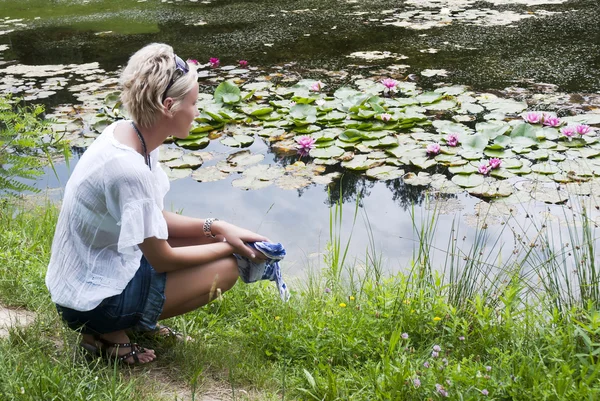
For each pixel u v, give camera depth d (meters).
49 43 8.16
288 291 2.78
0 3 10.92
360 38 7.77
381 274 3.38
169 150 5.04
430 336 2.49
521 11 8.72
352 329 2.45
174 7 10.02
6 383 1.93
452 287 2.78
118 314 2.16
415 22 8.38
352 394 2.12
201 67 6.91
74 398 1.91
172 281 2.26
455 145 4.84
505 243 3.67
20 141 3.84
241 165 4.77
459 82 6.14
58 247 2.17
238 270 2.43
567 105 5.48
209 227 2.45
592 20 8.08
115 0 10.76
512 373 2.15
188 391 2.16
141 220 2.04
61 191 4.57
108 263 2.14
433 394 2.03
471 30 7.88
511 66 6.53
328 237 3.87
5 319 2.46
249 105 5.81
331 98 5.83
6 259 2.89
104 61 7.27
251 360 2.36
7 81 6.61
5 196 4.11
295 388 2.19
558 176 4.34
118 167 2.03
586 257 2.84
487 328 2.42
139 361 2.29
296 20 8.81
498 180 4.35
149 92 2.05
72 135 5.31
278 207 4.21
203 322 2.65
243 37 8.05
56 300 2.16
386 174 4.54
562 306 2.70
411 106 5.56
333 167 4.71
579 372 2.17
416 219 4.00
